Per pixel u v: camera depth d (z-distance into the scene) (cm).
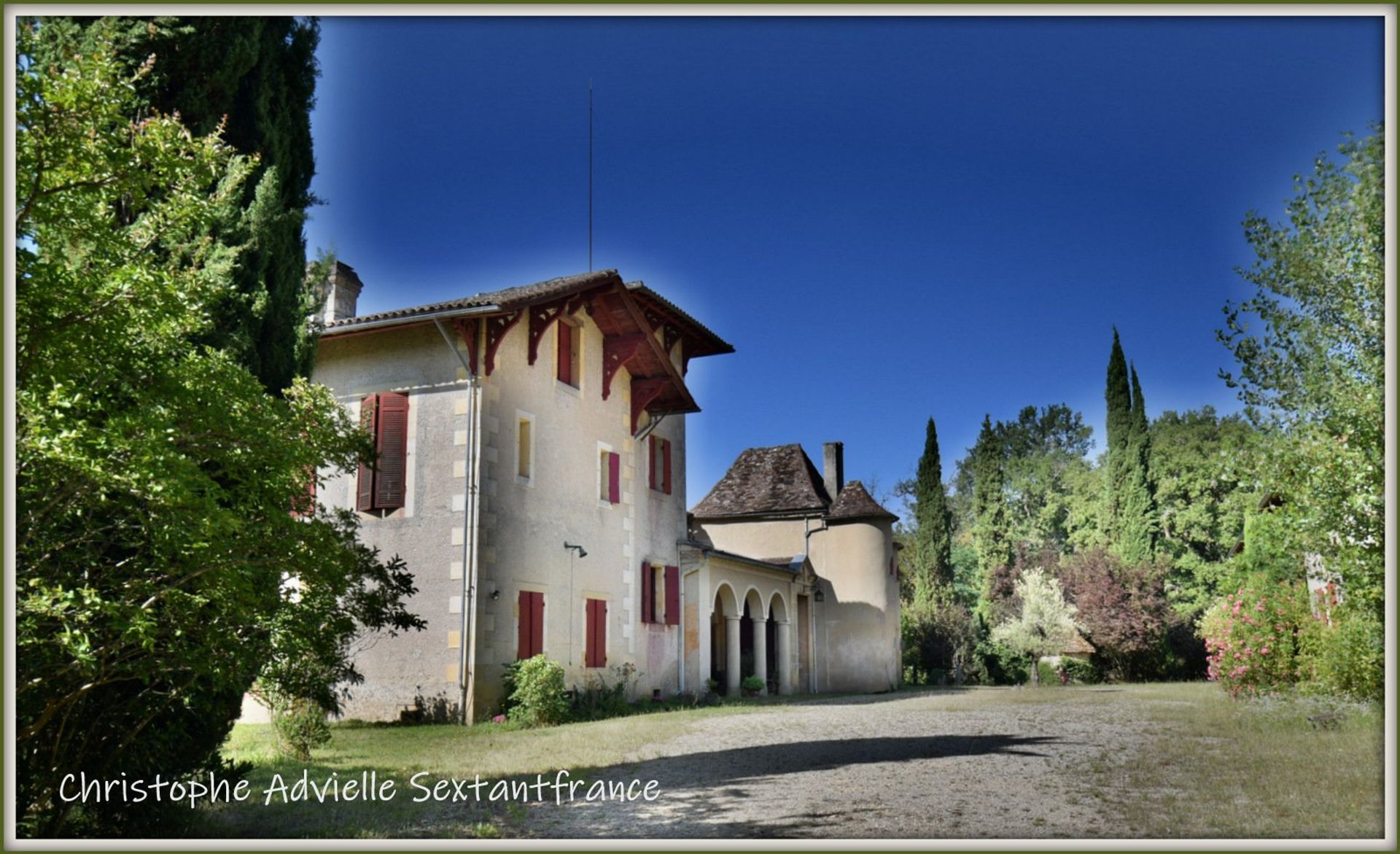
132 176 554
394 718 1602
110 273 573
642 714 1792
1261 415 970
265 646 625
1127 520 3822
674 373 2105
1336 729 1071
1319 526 919
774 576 2798
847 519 3136
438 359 1700
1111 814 700
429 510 1648
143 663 596
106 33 852
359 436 734
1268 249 941
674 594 2228
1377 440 874
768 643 3036
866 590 3081
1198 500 4131
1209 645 1767
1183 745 1066
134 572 597
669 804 791
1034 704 1828
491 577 1631
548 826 707
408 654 1619
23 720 566
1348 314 896
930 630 3722
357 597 738
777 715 1686
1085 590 3353
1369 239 889
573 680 1819
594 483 1961
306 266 1037
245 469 643
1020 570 4541
